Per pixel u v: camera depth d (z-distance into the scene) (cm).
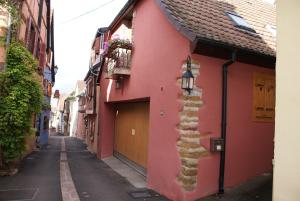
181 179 763
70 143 3017
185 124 762
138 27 1118
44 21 2028
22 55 1095
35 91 1113
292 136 474
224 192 786
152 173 922
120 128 1579
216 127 795
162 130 870
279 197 484
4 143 1053
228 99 817
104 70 1664
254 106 869
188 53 770
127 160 1422
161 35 916
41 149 2189
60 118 6344
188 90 762
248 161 850
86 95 2716
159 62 919
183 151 763
